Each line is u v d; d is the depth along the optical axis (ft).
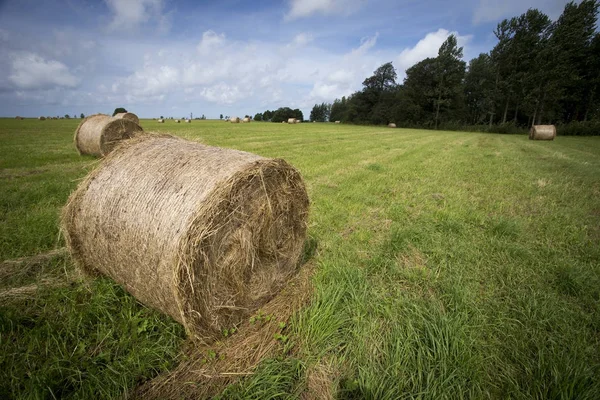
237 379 7.77
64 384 7.31
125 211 9.47
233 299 9.89
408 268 13.00
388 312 9.73
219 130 104.22
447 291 11.14
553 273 12.57
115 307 9.90
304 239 12.96
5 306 9.45
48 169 30.78
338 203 21.83
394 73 262.06
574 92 163.32
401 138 92.99
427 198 24.06
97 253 10.44
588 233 17.03
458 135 123.65
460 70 203.21
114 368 7.60
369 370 7.79
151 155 10.59
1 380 7.10
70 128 99.30
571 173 34.63
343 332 9.11
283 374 7.77
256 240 10.45
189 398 7.28
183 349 8.77
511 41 184.03
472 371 7.66
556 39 159.63
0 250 12.93
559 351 8.38
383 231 17.30
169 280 8.50
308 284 11.71
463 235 16.48
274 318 10.14
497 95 192.44
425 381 7.58
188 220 8.38
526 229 17.53
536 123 184.65
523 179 31.45
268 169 10.48
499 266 13.08
